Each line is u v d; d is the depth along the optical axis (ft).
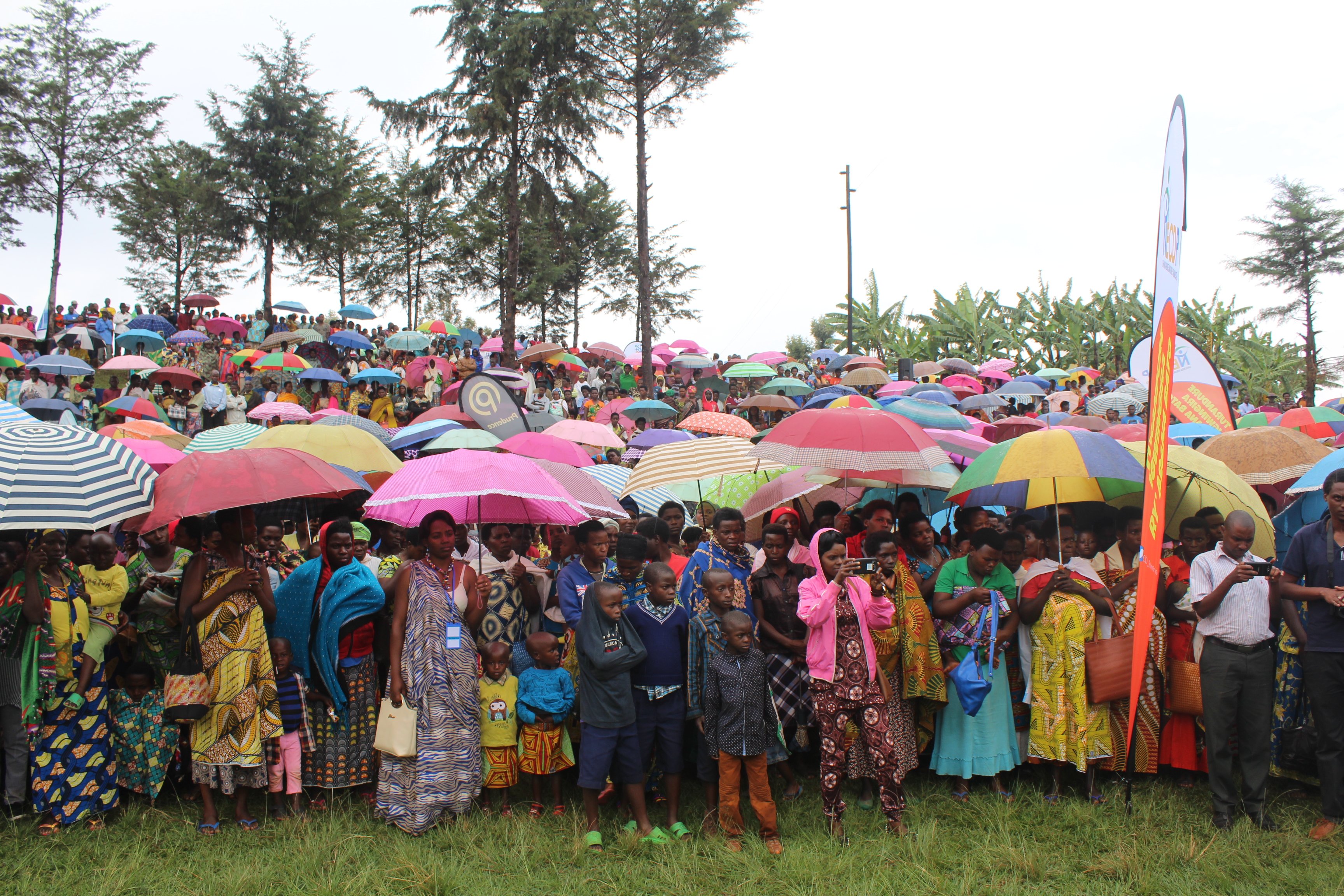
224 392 60.34
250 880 14.66
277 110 107.04
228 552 17.12
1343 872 15.11
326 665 17.37
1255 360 108.99
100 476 16.39
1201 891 14.69
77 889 14.43
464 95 79.92
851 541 21.77
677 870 15.31
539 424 40.42
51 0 95.04
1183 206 17.60
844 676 16.84
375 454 24.03
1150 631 18.17
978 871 15.55
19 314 90.89
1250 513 19.56
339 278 126.52
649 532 20.11
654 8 79.25
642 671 17.19
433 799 16.80
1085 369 92.68
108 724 17.26
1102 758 17.98
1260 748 17.10
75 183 96.48
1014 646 19.25
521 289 109.91
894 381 75.20
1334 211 132.87
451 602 17.72
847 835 16.70
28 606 16.07
